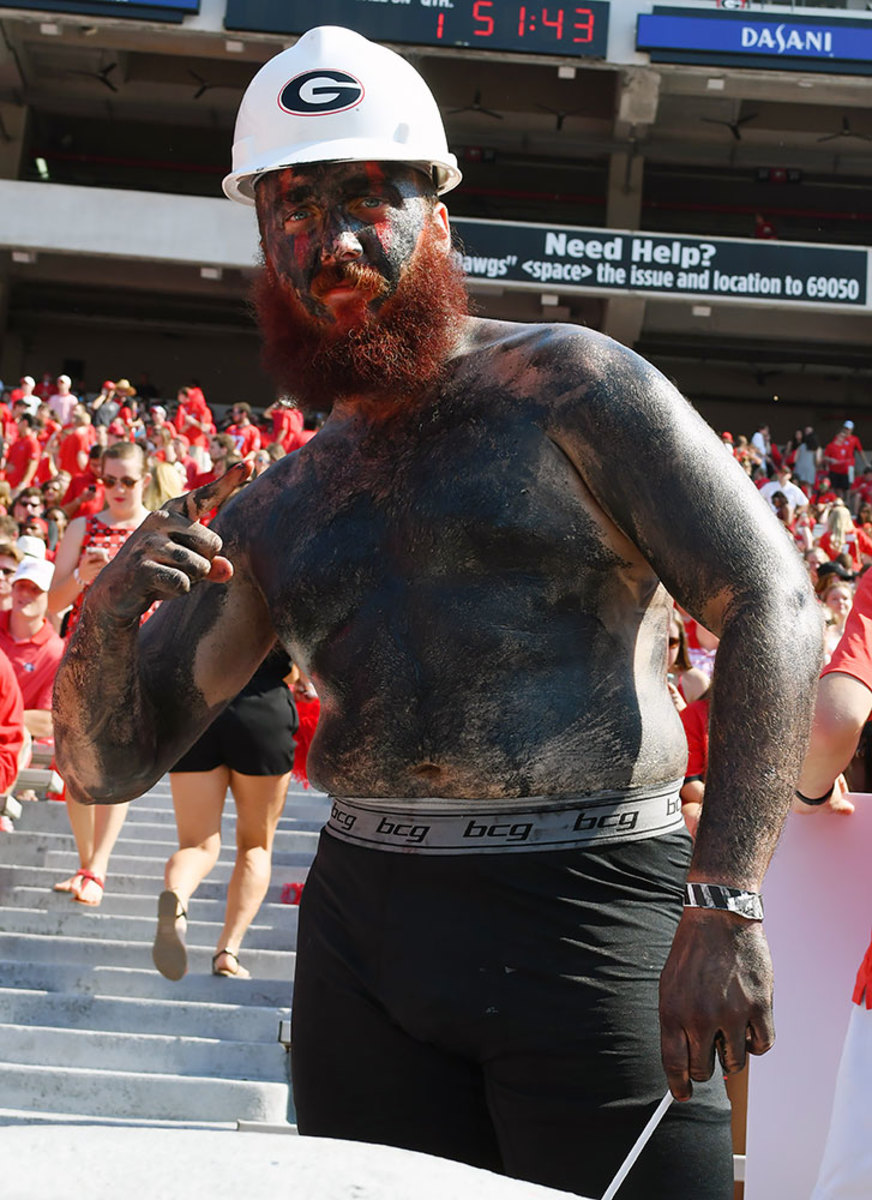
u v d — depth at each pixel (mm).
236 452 14648
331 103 1916
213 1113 4574
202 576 1863
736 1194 3496
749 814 1610
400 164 1932
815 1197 2699
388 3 28609
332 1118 1892
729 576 1702
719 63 28781
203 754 4945
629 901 1806
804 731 1651
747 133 32625
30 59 31719
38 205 29469
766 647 1654
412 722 1847
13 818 6570
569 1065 1751
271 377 2031
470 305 2059
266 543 2055
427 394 1938
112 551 6684
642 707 1858
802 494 20328
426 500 1872
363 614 1904
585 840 1799
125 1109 4590
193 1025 5004
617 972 1773
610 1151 1742
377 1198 854
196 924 5707
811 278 28781
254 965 5383
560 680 1816
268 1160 913
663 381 1807
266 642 2166
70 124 33344
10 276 32031
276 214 1938
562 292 28891
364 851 1890
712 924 1588
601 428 1781
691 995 1573
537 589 1828
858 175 33469
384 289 1895
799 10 28984
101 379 34125
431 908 1818
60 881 6035
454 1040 1801
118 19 28719
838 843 3299
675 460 1741
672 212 33875
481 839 1810
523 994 1765
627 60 28875
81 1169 889
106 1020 5051
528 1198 899
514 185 33562
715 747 1650
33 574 6695
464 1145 1841
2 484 10141
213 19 28875
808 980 3281
